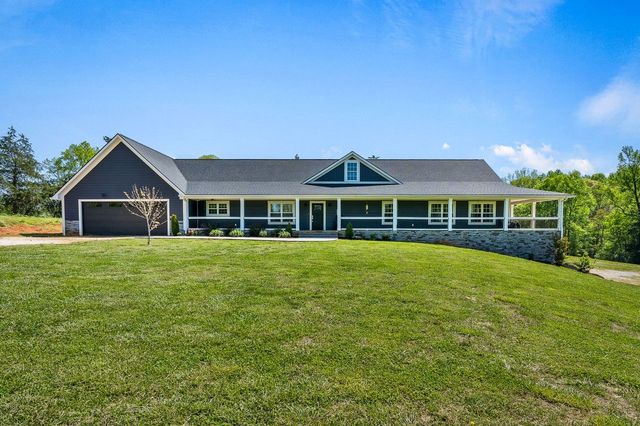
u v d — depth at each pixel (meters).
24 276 7.86
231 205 24.25
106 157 21.95
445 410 3.67
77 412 3.39
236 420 3.38
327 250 13.35
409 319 6.08
